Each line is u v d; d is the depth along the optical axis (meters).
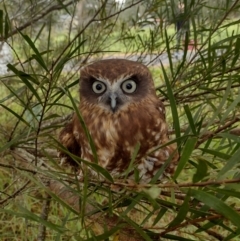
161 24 0.91
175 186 0.47
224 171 0.47
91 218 0.62
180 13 0.88
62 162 0.79
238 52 0.74
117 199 0.56
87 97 0.74
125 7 0.95
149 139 0.71
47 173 0.54
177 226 0.53
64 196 0.73
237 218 0.44
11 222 1.11
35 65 1.06
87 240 0.53
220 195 0.51
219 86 0.84
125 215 0.52
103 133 0.71
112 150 0.71
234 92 0.82
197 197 0.46
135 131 0.71
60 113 1.10
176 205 0.51
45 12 1.07
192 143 0.46
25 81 0.63
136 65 0.74
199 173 0.47
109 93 0.72
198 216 0.53
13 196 0.72
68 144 0.76
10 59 1.15
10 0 1.11
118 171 0.73
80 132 0.73
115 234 0.58
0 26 0.68
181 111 0.98
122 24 1.00
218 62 0.79
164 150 0.70
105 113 0.72
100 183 0.53
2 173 1.10
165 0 0.90
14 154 0.79
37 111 0.87
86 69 0.75
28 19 1.04
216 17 0.85
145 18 0.98
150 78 0.75
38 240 0.91
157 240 0.56
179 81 0.85
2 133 0.88
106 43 1.05
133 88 0.73
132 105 0.72
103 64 0.75
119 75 0.73
